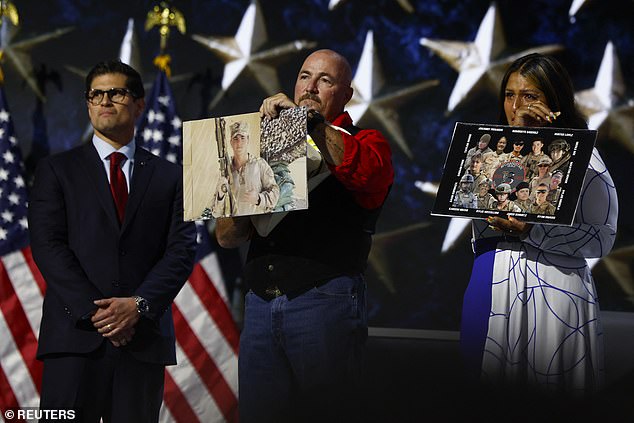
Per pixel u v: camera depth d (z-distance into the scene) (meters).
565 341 9.73
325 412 3.39
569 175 9.36
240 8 17.75
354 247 10.39
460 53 17.12
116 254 12.41
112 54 17.98
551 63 10.29
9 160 16.92
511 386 3.27
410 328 17.05
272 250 10.31
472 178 9.62
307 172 9.80
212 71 17.72
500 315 9.85
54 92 17.92
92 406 12.17
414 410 3.25
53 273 12.05
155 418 12.63
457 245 16.97
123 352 12.19
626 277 16.45
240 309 17.31
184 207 9.81
